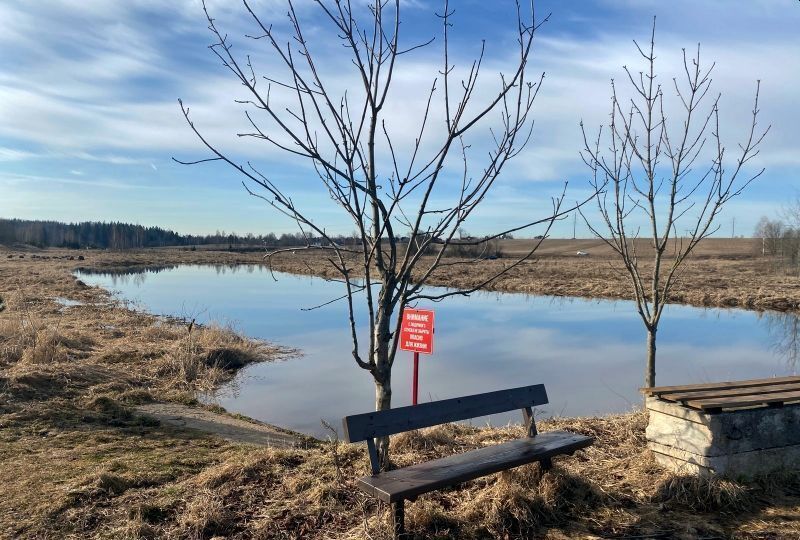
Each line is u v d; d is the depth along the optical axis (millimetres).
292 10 3613
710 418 4227
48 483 5051
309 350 15156
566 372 12078
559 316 21469
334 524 4051
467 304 25781
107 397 8156
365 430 3781
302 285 37500
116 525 4207
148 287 35719
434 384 11172
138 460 5809
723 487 4133
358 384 11352
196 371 11711
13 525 4230
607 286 31359
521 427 6602
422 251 4090
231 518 4215
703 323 19625
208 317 21703
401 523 3697
